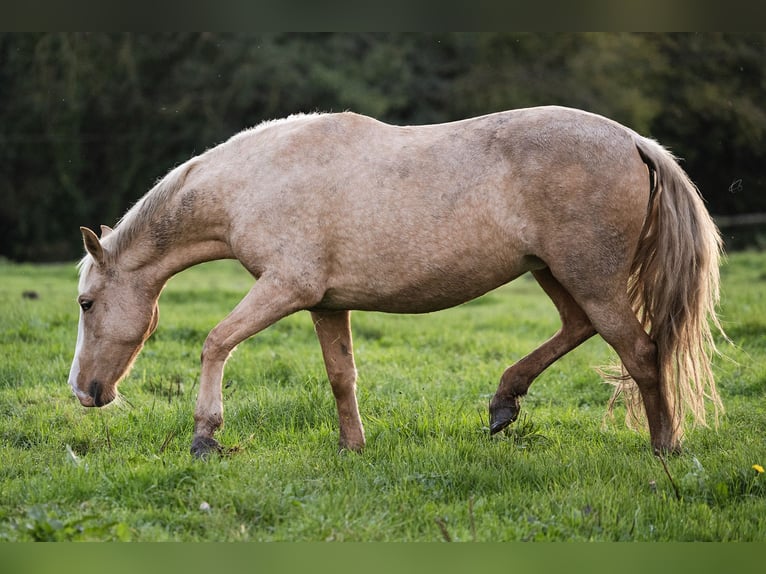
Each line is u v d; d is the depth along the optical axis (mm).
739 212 59281
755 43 57344
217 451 11539
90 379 12547
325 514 9656
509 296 31688
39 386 15875
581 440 12766
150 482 10570
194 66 59000
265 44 59188
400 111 62719
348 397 12469
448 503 10352
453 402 15023
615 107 57625
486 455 11648
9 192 59438
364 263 11391
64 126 57844
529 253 11203
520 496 10242
